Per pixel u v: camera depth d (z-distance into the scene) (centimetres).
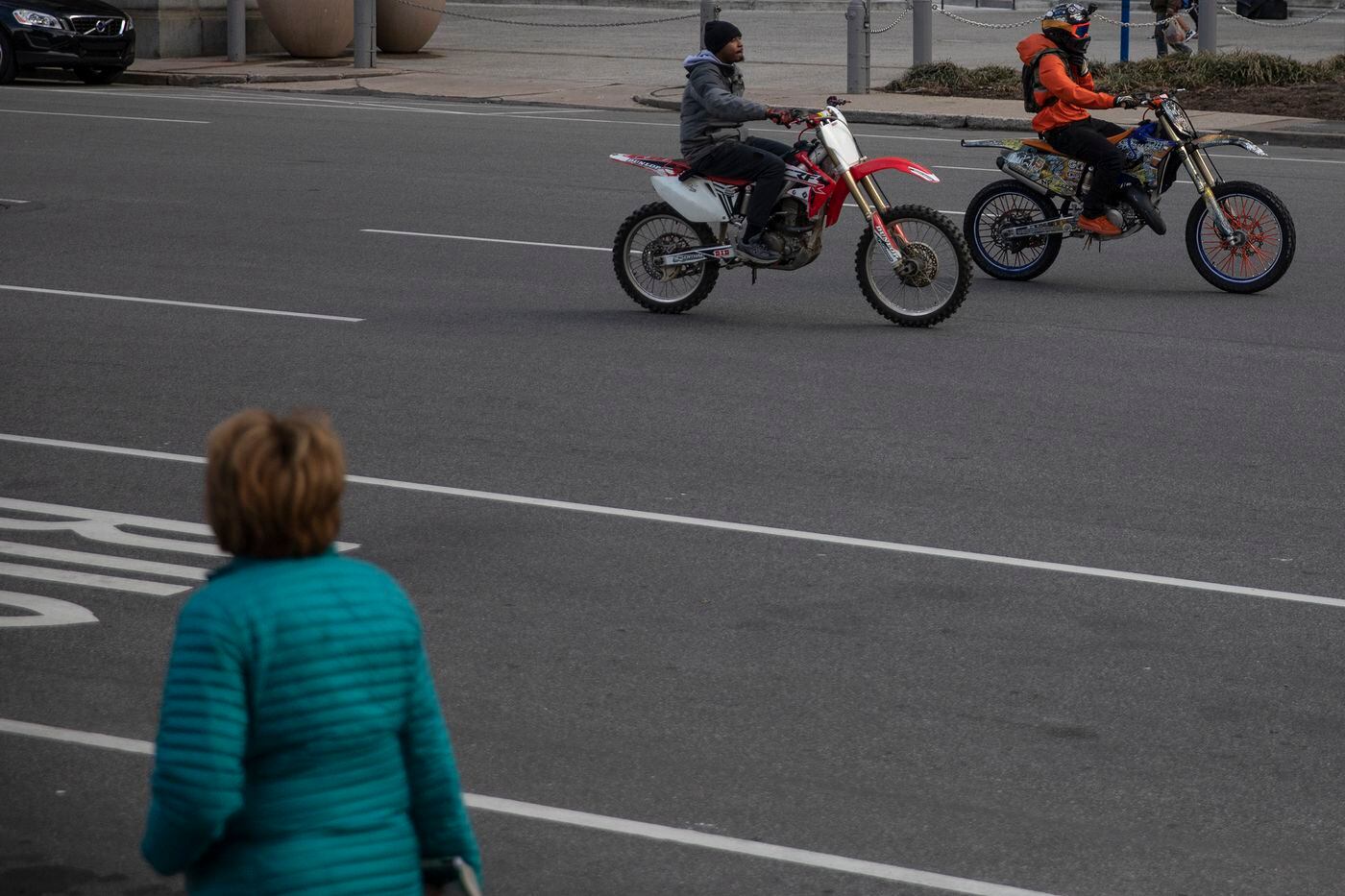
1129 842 812
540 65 5084
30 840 810
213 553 1222
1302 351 1839
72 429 1520
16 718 945
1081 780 876
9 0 4497
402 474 1396
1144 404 1623
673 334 1911
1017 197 2256
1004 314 2030
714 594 1135
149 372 1719
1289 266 2211
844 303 2091
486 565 1188
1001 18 6894
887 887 770
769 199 1933
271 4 5147
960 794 859
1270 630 1080
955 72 4366
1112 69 4281
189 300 2058
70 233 2470
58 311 1991
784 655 1034
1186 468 1424
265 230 2508
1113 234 2184
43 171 3009
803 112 1927
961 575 1173
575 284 2177
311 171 3041
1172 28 4403
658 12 7231
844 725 938
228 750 469
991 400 1634
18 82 4644
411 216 2622
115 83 4750
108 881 775
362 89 4481
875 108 4041
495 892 765
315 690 482
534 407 1602
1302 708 964
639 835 820
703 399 1636
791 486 1371
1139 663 1026
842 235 2544
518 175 3017
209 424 1542
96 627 1080
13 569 1183
